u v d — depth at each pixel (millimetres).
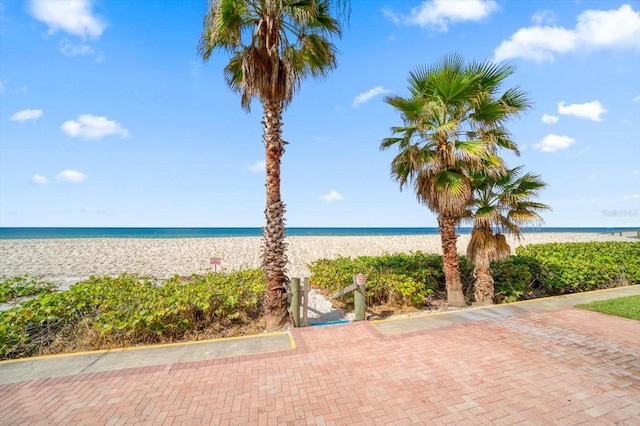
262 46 5605
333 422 2809
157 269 13180
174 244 21969
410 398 3156
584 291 8188
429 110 6531
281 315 5652
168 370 3855
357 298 5863
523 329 5078
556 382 3406
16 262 14297
